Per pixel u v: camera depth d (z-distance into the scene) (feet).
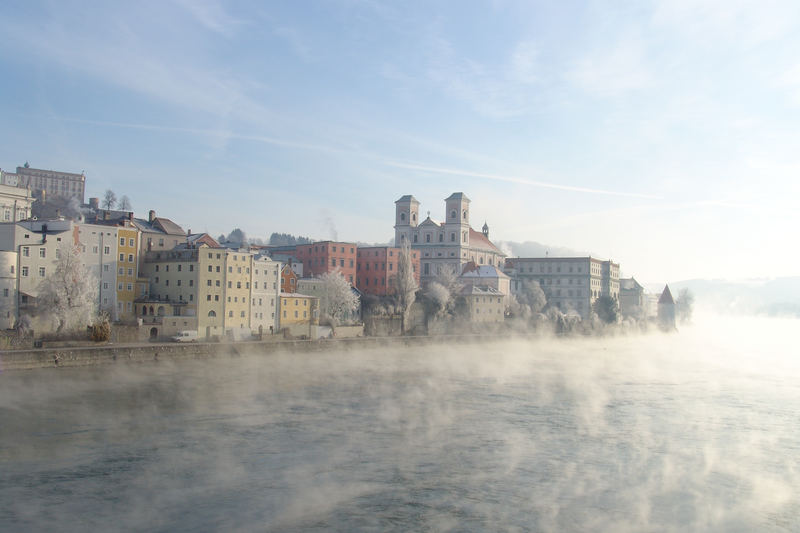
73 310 426.10
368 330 627.05
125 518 175.52
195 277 510.99
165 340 476.95
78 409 289.53
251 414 292.20
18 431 253.24
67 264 428.97
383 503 187.73
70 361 381.40
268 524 173.27
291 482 203.10
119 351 401.49
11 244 447.01
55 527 169.58
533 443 252.42
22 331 403.75
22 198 643.86
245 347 467.11
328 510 182.39
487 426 279.28
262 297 552.00
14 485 197.06
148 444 240.53
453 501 189.88
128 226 525.75
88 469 212.02
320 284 640.17
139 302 508.94
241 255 533.55
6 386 328.29
